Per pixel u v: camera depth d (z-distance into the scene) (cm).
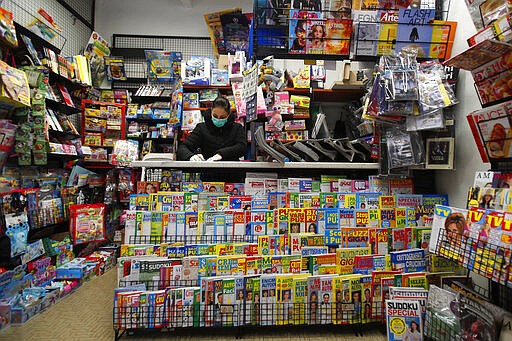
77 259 288
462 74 195
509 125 141
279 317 162
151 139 434
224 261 168
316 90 362
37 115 276
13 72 223
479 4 154
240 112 347
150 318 158
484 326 128
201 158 210
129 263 166
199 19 498
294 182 203
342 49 216
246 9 502
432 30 208
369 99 194
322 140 218
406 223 192
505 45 131
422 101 175
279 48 219
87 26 464
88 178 357
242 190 204
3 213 211
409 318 153
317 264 173
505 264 110
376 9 208
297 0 219
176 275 167
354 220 187
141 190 204
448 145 188
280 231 183
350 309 164
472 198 147
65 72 343
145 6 495
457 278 163
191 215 181
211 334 166
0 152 214
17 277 208
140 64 491
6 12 236
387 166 200
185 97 404
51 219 284
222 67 430
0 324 174
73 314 195
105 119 411
